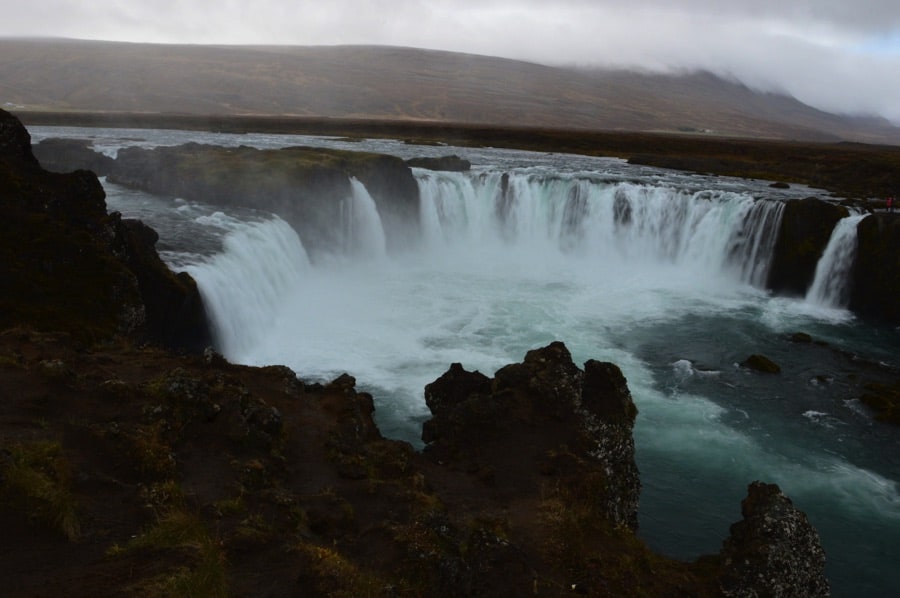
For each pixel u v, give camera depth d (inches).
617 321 1514.5
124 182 2028.8
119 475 468.4
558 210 2153.1
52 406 531.2
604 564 520.7
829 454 976.9
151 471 481.7
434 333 1352.1
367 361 1190.3
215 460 533.3
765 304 1749.5
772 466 939.3
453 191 2166.6
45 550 369.1
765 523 600.4
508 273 1894.7
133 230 1132.5
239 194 1780.3
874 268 1707.7
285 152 2122.3
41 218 914.7
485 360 1216.8
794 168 3528.5
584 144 4874.5
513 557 475.5
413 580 422.0
